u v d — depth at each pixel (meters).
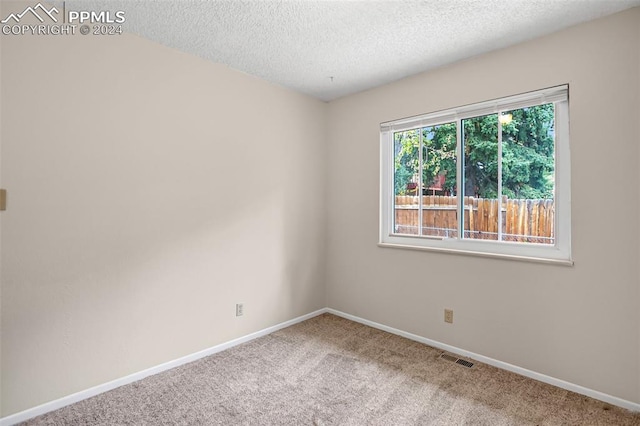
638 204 1.79
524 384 2.11
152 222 2.22
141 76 2.15
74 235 1.91
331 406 1.89
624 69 1.82
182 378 2.18
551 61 2.07
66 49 1.86
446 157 2.66
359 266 3.21
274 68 2.65
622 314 1.85
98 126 1.98
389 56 2.41
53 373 1.84
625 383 1.85
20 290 1.74
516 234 2.31
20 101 1.72
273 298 2.99
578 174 1.98
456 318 2.54
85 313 1.95
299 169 3.21
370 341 2.77
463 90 2.48
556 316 2.07
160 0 1.75
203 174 2.48
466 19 1.93
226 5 1.80
